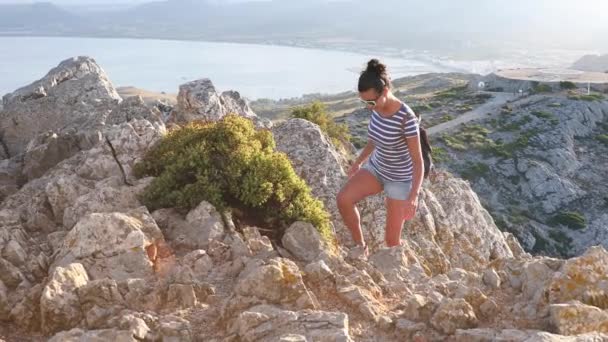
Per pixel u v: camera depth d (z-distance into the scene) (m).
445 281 8.54
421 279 8.82
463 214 16.97
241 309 6.89
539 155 86.38
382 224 14.70
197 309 7.18
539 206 76.38
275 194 11.50
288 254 9.74
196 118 20.44
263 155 11.84
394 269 8.95
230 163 11.74
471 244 16.27
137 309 7.09
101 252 8.29
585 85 120.12
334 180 15.64
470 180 80.19
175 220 10.20
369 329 6.73
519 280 7.86
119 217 8.64
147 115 20.47
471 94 120.38
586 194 77.94
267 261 8.23
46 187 11.44
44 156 16.42
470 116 103.62
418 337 6.46
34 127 27.33
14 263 8.35
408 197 8.46
